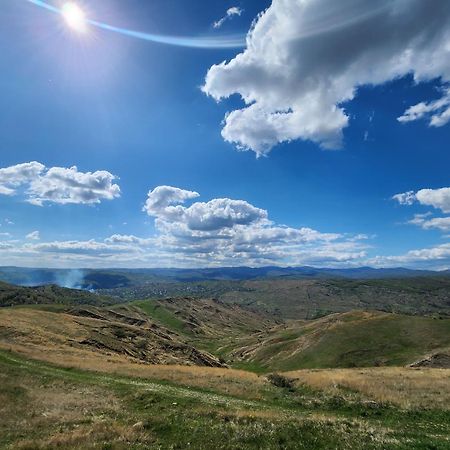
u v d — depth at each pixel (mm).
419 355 88500
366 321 117438
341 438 20453
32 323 77875
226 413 25031
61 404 28797
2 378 34469
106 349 75375
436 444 20062
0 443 20078
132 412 27172
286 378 42656
